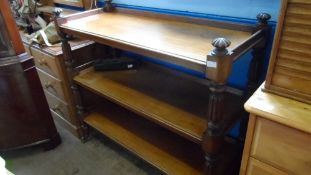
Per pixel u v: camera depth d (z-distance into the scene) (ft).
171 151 4.77
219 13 4.23
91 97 5.91
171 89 4.81
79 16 5.04
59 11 4.71
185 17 4.50
